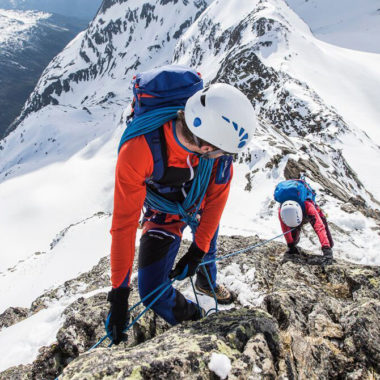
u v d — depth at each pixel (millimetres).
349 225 9625
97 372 2162
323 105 71375
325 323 3037
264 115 75875
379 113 96688
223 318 2764
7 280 17922
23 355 4035
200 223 2787
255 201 23000
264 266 4699
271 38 111625
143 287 2824
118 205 2396
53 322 4602
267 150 27844
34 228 125500
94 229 18031
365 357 2727
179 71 2316
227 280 4406
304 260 4766
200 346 2375
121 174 2316
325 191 16531
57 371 3650
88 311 3971
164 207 2734
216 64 153625
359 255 6617
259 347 2430
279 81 89125
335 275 4230
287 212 4762
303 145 36250
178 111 2248
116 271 2475
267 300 3348
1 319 6293
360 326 2908
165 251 2830
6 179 189000
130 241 2447
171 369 2182
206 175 2537
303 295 3383
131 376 2133
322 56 112625
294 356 2693
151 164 2338
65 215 131625
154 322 3709
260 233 12094
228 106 2102
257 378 2238
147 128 2252
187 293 4176
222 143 2174
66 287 6418
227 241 5926
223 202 2789
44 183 156500
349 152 60656
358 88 104625
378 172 54656
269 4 134250
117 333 2479
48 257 18188
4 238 126312
